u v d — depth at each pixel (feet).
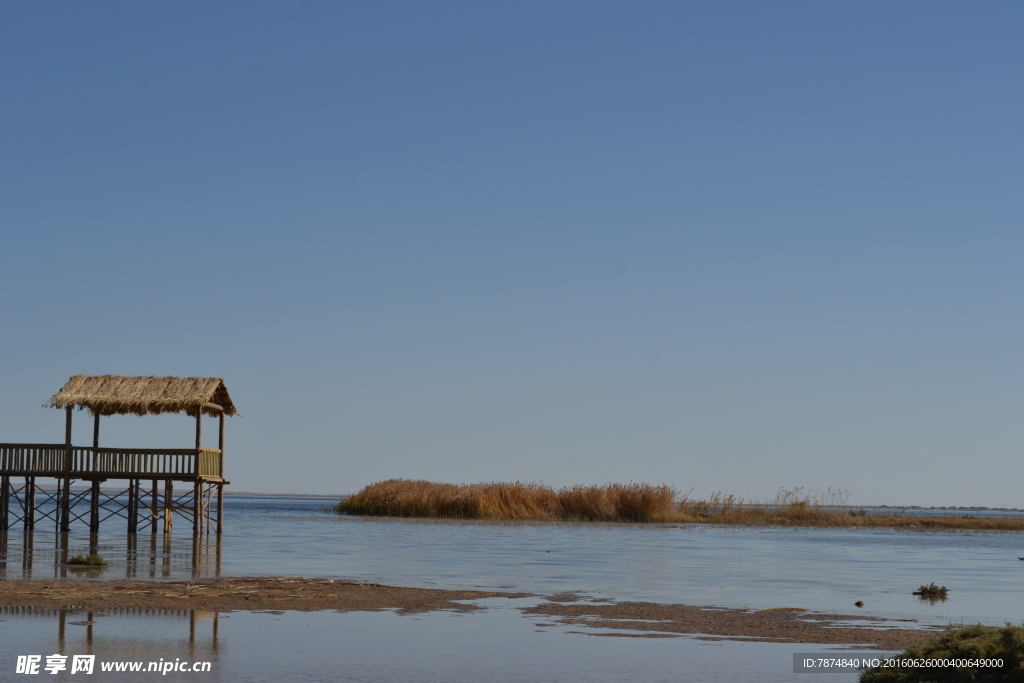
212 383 132.98
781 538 162.71
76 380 133.59
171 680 40.04
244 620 54.54
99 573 77.25
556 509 218.38
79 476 131.13
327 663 43.65
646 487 221.25
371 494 233.14
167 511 133.69
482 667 43.62
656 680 41.68
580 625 55.93
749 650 48.62
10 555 94.02
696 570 93.76
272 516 236.84
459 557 104.17
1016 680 38.27
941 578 91.35
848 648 49.39
